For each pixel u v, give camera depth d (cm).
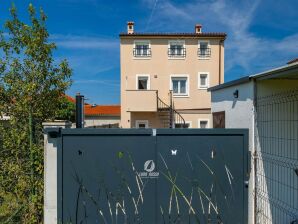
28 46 604
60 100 629
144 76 1869
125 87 1855
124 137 396
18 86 582
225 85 593
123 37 1852
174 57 1886
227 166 401
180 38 1884
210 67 1905
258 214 468
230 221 400
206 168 399
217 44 1909
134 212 396
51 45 626
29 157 490
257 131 475
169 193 397
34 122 518
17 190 478
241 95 527
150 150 397
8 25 617
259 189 470
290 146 486
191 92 1886
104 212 396
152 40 1873
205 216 400
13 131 511
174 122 1739
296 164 484
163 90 1881
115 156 395
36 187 474
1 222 459
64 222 394
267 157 477
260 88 481
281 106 484
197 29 1991
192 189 399
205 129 400
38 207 466
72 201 395
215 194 400
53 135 394
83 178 395
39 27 634
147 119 1783
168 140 398
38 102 584
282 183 480
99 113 3216
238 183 401
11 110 564
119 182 396
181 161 398
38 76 596
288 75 436
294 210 480
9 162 495
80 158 394
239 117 535
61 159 393
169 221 397
